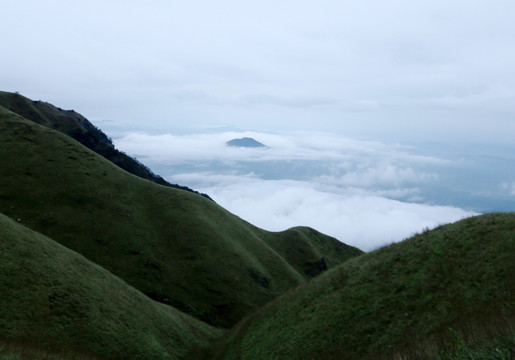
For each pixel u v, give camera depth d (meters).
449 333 11.94
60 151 95.00
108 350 30.41
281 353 24.27
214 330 55.72
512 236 19.77
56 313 30.69
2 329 25.72
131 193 93.75
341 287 27.52
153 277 69.81
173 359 35.66
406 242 27.89
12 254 33.69
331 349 20.66
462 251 21.38
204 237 86.38
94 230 74.50
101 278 41.88
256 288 79.00
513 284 15.67
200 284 73.19
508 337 8.62
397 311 20.06
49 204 76.12
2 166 81.50
